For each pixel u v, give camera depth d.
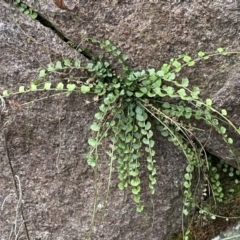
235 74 0.44
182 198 0.49
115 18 0.43
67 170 0.48
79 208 0.49
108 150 0.47
